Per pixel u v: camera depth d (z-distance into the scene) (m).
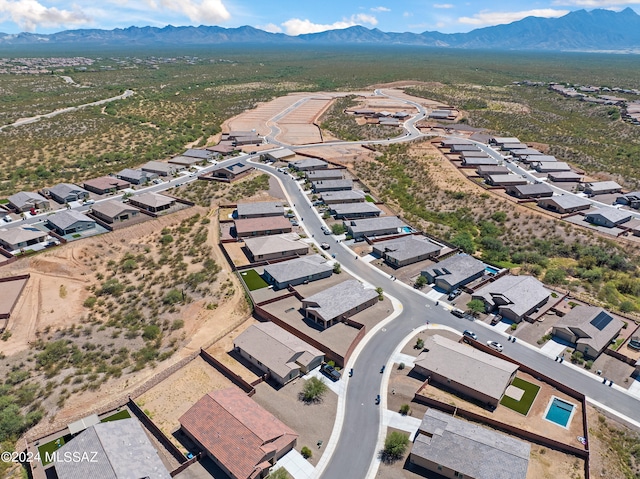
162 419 65.44
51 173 164.75
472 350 77.75
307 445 61.47
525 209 143.12
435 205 152.12
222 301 94.81
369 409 68.06
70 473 52.12
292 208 143.25
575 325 83.56
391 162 187.88
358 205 141.50
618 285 105.38
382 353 80.19
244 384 71.38
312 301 89.81
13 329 87.62
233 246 117.12
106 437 56.59
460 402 69.00
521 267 112.31
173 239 122.31
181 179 165.00
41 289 99.69
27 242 112.38
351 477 57.06
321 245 120.38
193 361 78.00
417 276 106.56
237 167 169.62
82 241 115.69
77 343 84.19
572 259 119.00
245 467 54.72
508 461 55.22
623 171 184.38
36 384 73.31
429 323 89.25
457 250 118.94
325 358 79.00
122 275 106.62
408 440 62.19
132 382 72.94
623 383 74.06
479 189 160.12
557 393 71.50
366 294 94.19
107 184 152.00
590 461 58.84
